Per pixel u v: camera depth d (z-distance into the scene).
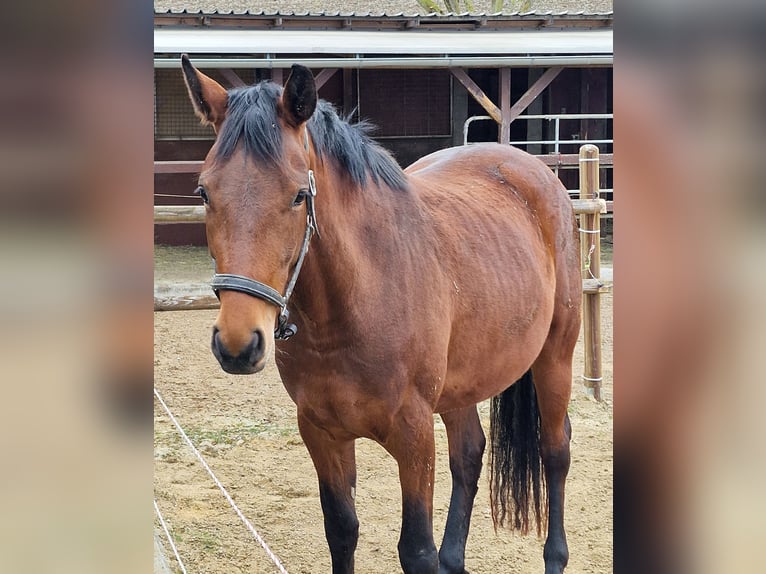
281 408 5.93
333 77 13.98
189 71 2.33
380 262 2.62
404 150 14.40
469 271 2.98
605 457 4.98
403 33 12.05
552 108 14.52
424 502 2.71
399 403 2.64
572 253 3.72
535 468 3.69
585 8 17.28
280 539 3.96
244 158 2.14
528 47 11.26
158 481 4.58
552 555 3.53
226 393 6.24
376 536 4.01
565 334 3.66
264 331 2.09
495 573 3.68
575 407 5.93
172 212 5.21
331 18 11.71
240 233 2.10
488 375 3.15
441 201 3.12
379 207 2.68
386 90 14.16
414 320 2.65
